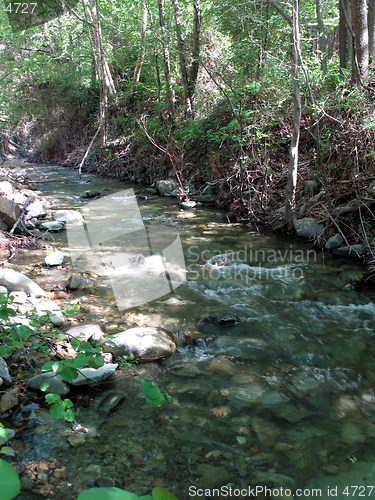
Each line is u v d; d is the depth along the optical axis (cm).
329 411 258
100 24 1445
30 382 263
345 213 579
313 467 212
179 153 1023
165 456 215
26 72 1694
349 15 859
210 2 1062
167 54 1125
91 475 200
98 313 377
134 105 1464
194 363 306
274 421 246
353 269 499
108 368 282
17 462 205
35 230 652
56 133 1806
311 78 740
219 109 945
